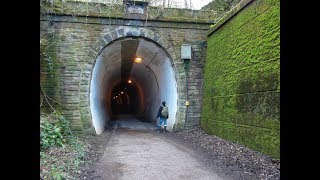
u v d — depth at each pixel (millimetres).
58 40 11602
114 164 7125
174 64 12766
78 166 6617
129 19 12281
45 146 7531
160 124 14172
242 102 8781
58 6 11547
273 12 7223
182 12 12766
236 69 9391
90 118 11680
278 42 6859
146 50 14398
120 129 15500
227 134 9781
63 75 11570
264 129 7363
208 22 12898
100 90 16125
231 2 13547
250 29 8539
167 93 15438
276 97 6836
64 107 11453
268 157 6988
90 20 11914
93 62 11859
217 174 6133
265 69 7461
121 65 19125
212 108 11461
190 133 12031
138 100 31281
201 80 12922
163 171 6469
